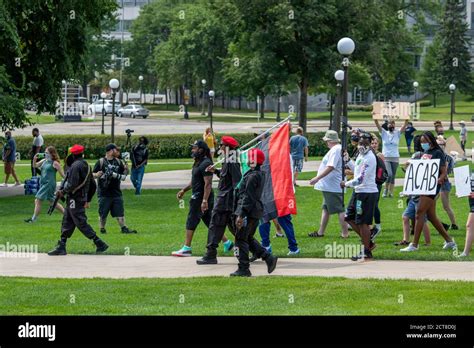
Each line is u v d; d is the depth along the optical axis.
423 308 14.57
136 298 15.70
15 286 17.02
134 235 25.08
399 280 17.09
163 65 129.12
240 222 17.83
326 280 17.23
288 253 20.91
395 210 29.94
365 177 19.92
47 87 41.00
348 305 14.88
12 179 47.94
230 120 115.44
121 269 19.27
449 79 129.50
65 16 39.81
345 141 26.28
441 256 20.08
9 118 37.03
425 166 20.73
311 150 67.88
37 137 43.72
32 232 26.03
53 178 28.69
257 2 72.69
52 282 17.53
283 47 74.31
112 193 25.44
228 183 19.56
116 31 169.00
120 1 168.50
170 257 20.92
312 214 29.42
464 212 29.11
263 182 18.08
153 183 43.75
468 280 17.08
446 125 98.69
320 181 23.70
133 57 145.62
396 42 78.25
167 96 152.75
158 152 68.00
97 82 149.75
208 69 122.62
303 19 70.94
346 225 23.70
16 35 36.25
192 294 15.98
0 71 36.81
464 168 19.86
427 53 133.00
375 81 130.88
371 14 72.31
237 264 19.62
